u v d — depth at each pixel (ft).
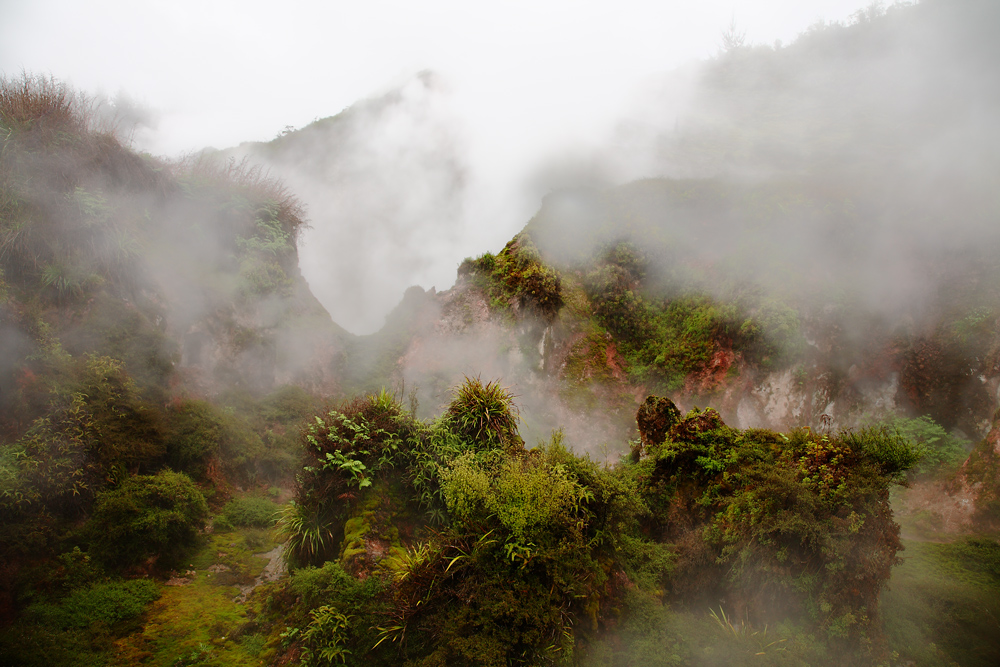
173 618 23.20
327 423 26.03
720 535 24.99
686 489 28.94
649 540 28.19
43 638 19.93
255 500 36.58
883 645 21.54
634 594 23.31
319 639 19.31
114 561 25.85
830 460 24.23
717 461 28.09
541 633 18.52
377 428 25.91
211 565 28.73
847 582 21.72
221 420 40.14
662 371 61.26
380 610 19.74
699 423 30.30
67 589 23.18
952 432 49.65
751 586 23.15
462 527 21.39
